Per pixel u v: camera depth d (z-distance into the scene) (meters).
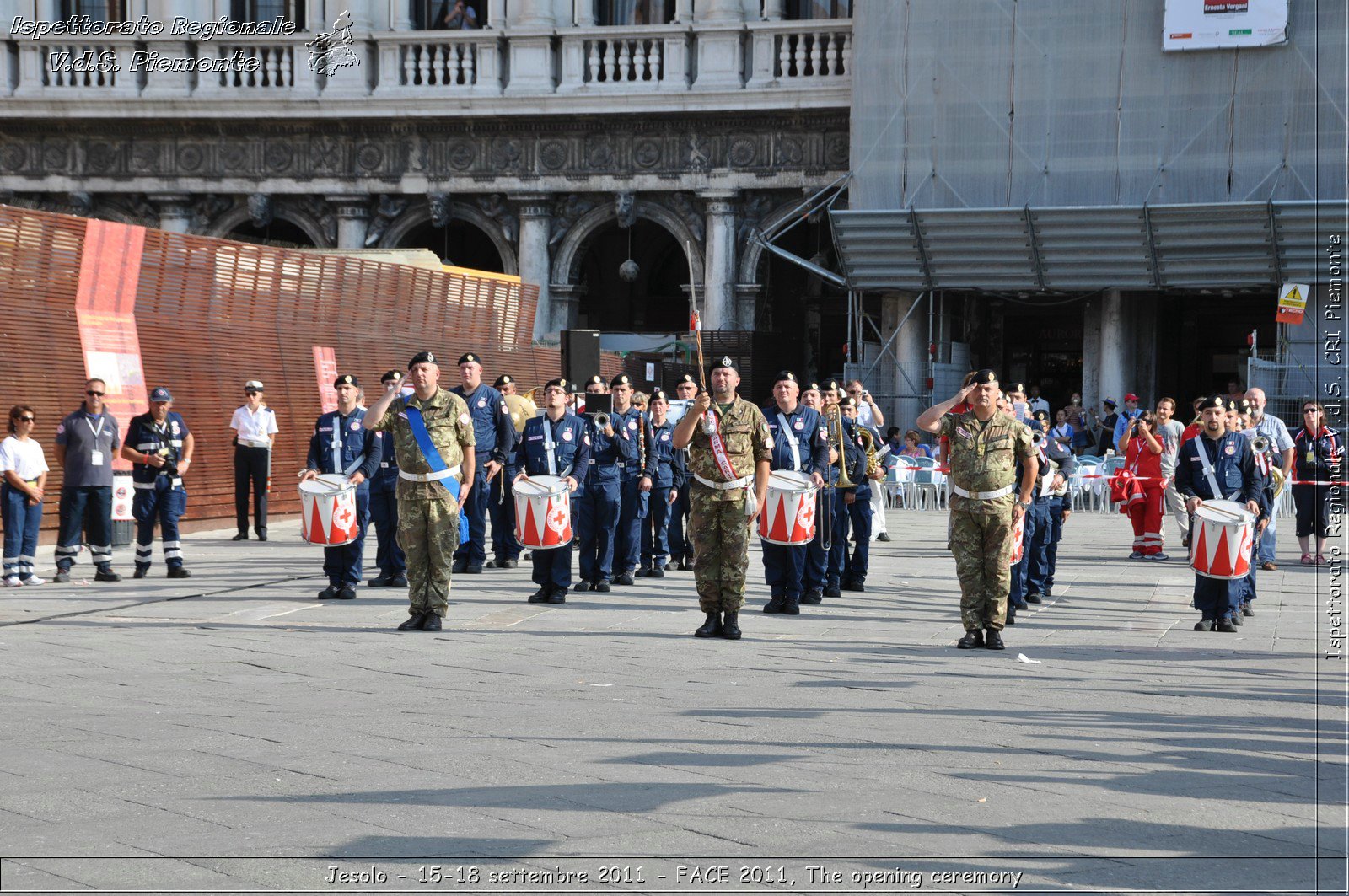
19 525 17.14
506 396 20.66
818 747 8.67
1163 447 21.28
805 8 38.88
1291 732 9.36
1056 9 34.41
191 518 24.14
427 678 11.08
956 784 7.83
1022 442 12.69
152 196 40.72
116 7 40.47
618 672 11.37
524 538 15.21
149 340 23.16
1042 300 39.25
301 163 40.28
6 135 40.97
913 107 35.53
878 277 36.47
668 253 43.91
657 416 18.64
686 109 37.94
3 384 20.58
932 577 18.55
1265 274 33.69
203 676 11.16
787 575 15.05
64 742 8.70
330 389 27.22
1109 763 8.39
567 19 39.03
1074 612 15.58
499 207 40.16
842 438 16.41
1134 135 34.19
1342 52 32.78
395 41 39.31
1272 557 20.22
